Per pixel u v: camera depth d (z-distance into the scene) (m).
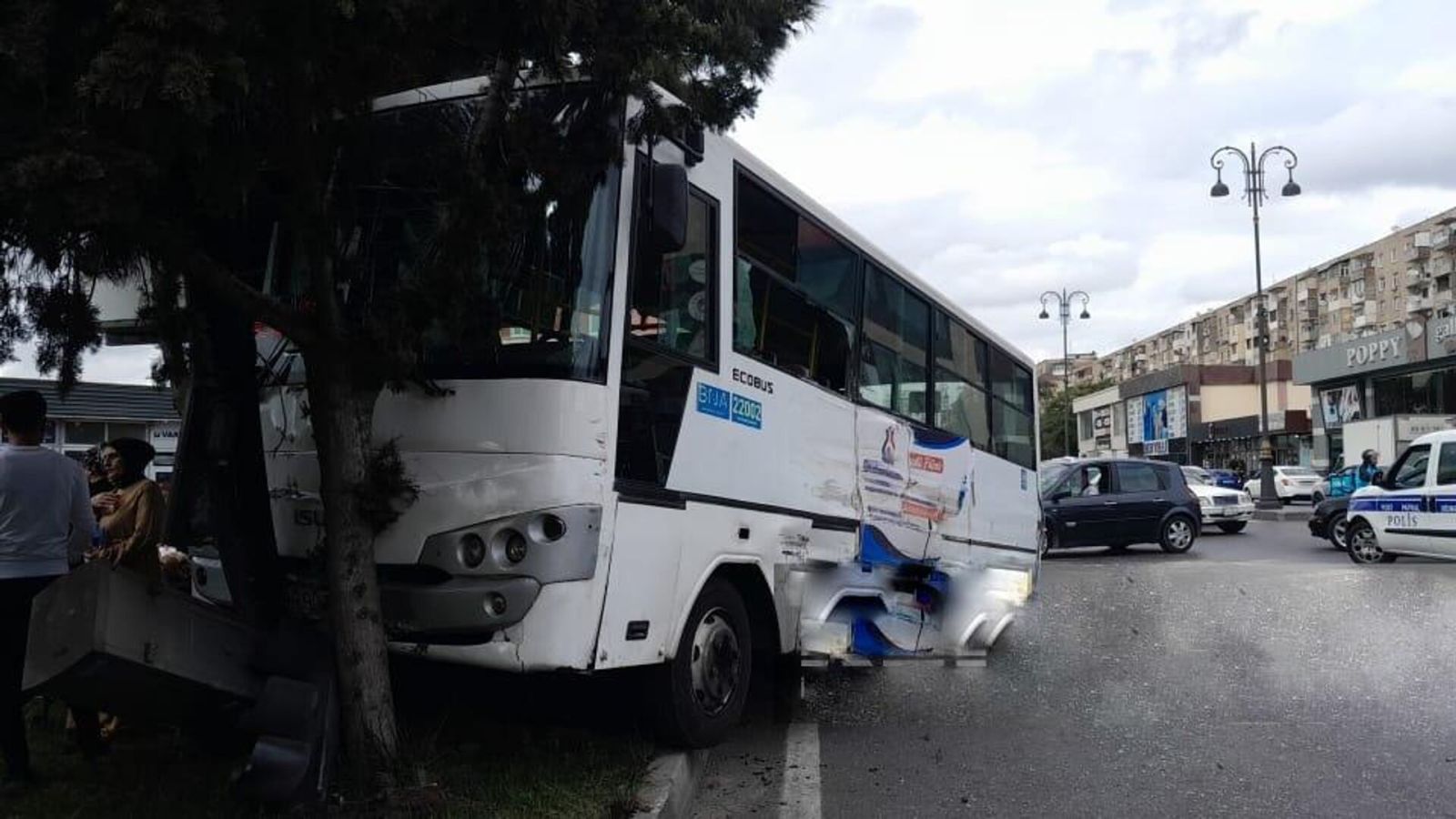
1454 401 40.75
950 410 9.19
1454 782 5.58
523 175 4.48
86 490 4.96
